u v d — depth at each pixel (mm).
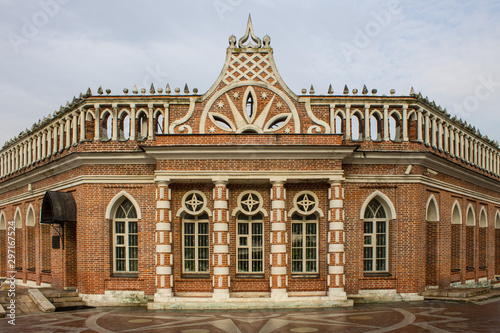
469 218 30641
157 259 21797
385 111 23578
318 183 22781
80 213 23297
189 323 17547
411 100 23688
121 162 23109
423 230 23391
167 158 21984
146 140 23281
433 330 15859
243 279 22250
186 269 22875
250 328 16500
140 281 22578
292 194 22812
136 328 16688
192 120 23141
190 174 21844
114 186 23125
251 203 22703
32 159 30000
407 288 22703
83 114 23906
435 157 23781
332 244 21766
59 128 26438
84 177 23125
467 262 30203
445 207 26344
